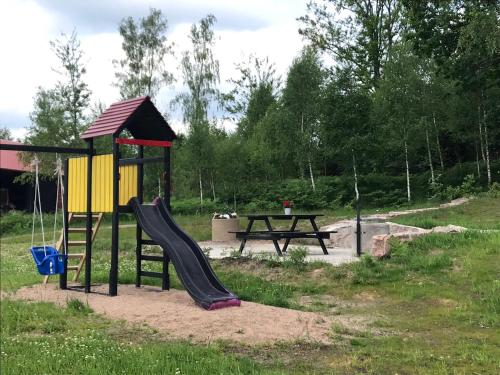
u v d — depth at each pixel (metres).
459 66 26.83
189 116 44.53
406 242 12.07
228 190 35.81
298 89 33.84
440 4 27.30
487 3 24.86
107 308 8.80
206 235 22.58
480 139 31.55
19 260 17.75
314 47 38.72
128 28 45.88
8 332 7.40
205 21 46.34
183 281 9.21
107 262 15.41
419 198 30.64
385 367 5.77
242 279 11.45
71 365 5.60
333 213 28.05
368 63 41.16
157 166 38.88
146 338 6.93
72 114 41.66
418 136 30.70
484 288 9.27
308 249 15.45
